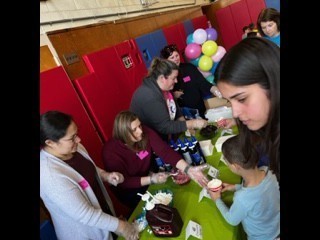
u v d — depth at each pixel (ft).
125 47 8.53
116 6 9.64
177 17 13.80
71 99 5.96
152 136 5.31
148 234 3.98
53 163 3.74
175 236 3.69
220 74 1.88
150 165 5.65
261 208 3.27
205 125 6.10
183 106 8.53
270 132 1.85
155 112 5.85
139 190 5.32
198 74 8.72
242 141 2.97
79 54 6.83
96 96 6.82
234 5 17.81
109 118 7.14
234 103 1.89
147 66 9.53
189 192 4.52
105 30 8.15
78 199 3.69
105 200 5.00
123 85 8.04
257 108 1.80
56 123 3.59
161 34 10.99
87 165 4.52
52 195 3.61
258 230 3.45
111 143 5.18
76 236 4.01
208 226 3.72
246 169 3.16
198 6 17.06
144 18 10.72
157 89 5.93
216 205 3.93
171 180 5.01
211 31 12.41
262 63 1.66
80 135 6.08
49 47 6.14
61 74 5.83
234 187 4.19
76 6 7.77
